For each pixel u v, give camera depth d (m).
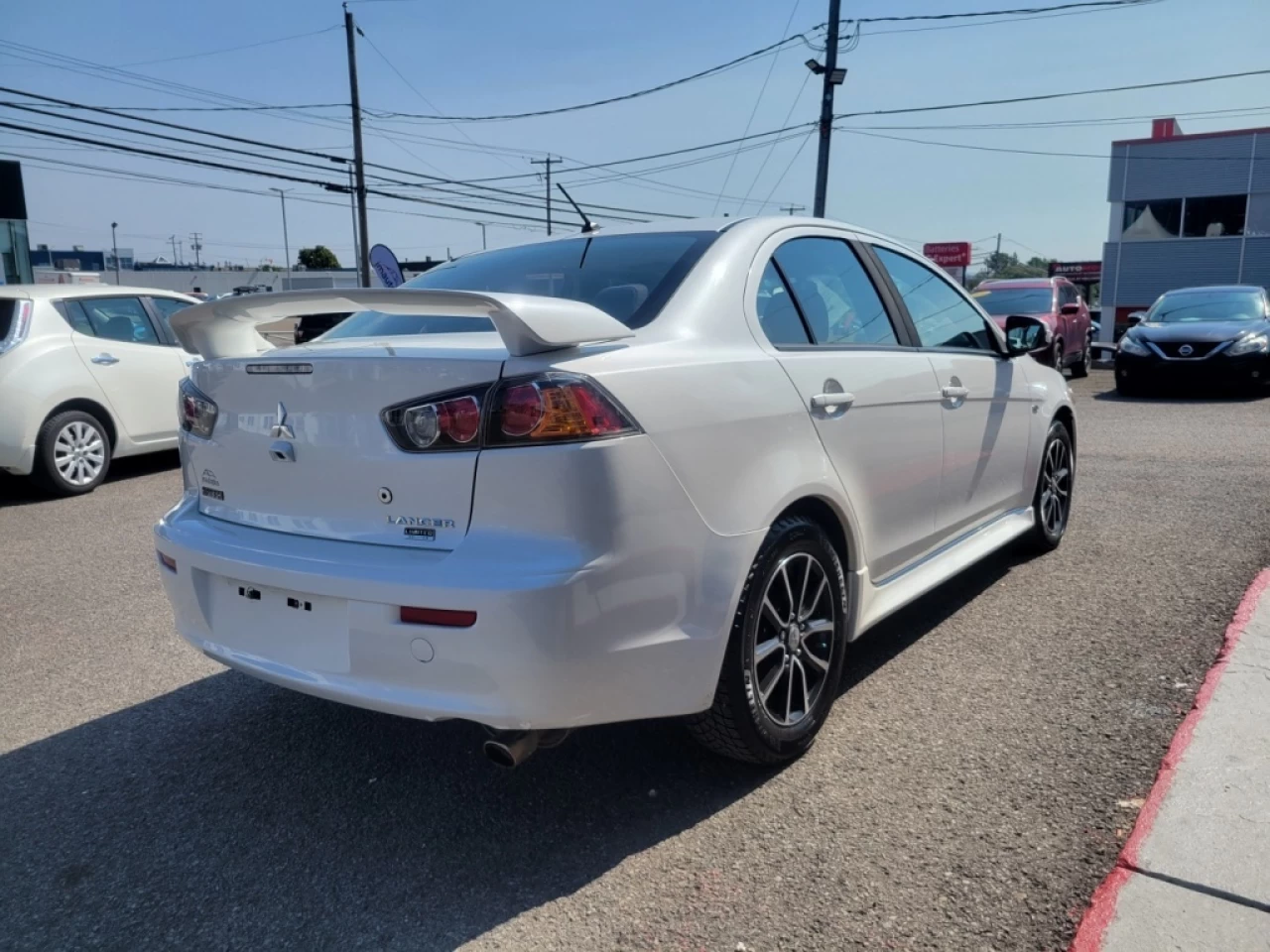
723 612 2.71
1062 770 3.00
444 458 2.47
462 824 2.87
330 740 3.43
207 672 4.07
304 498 2.74
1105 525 5.91
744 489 2.79
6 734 3.54
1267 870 2.43
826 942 2.29
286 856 2.74
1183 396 13.46
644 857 2.66
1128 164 34.59
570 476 2.39
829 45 23.50
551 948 2.32
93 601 5.07
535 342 2.41
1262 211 32.75
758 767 3.08
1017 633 4.16
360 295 2.58
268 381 2.77
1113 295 35.56
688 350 2.80
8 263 23.23
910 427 3.65
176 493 8.00
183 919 2.48
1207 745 3.04
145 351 8.55
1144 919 2.28
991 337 4.66
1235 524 5.79
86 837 2.86
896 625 4.32
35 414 7.61
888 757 3.13
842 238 3.79
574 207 4.25
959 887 2.46
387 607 2.47
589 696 2.46
